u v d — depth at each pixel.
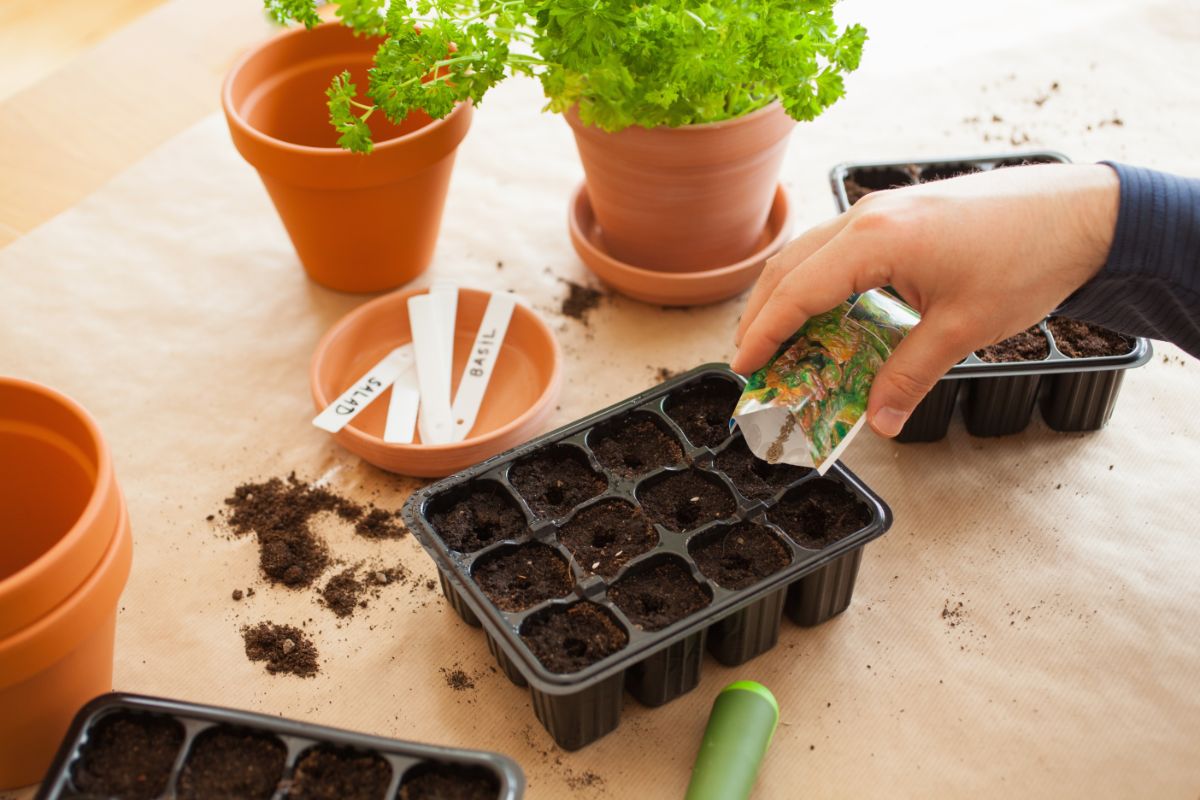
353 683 1.01
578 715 0.91
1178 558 1.08
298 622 1.05
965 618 1.04
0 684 0.77
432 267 1.40
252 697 1.00
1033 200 0.88
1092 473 1.16
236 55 1.63
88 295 1.36
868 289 0.90
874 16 1.72
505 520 1.02
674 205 1.23
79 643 0.81
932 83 1.60
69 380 1.27
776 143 1.21
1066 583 1.06
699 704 0.99
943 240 0.86
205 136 1.55
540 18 1.05
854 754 0.95
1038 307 0.90
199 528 1.13
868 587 1.07
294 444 1.21
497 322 1.27
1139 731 0.95
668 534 0.99
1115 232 0.88
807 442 0.92
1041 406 1.22
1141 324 0.98
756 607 0.95
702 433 1.08
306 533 1.13
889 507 1.05
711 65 1.05
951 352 0.89
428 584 1.09
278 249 1.43
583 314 1.35
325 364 1.23
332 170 1.17
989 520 1.12
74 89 1.59
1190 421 1.21
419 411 1.21
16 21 1.70
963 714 0.97
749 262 1.30
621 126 1.14
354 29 1.17
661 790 0.93
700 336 1.32
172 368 1.29
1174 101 1.54
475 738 0.97
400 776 0.79
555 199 1.50
